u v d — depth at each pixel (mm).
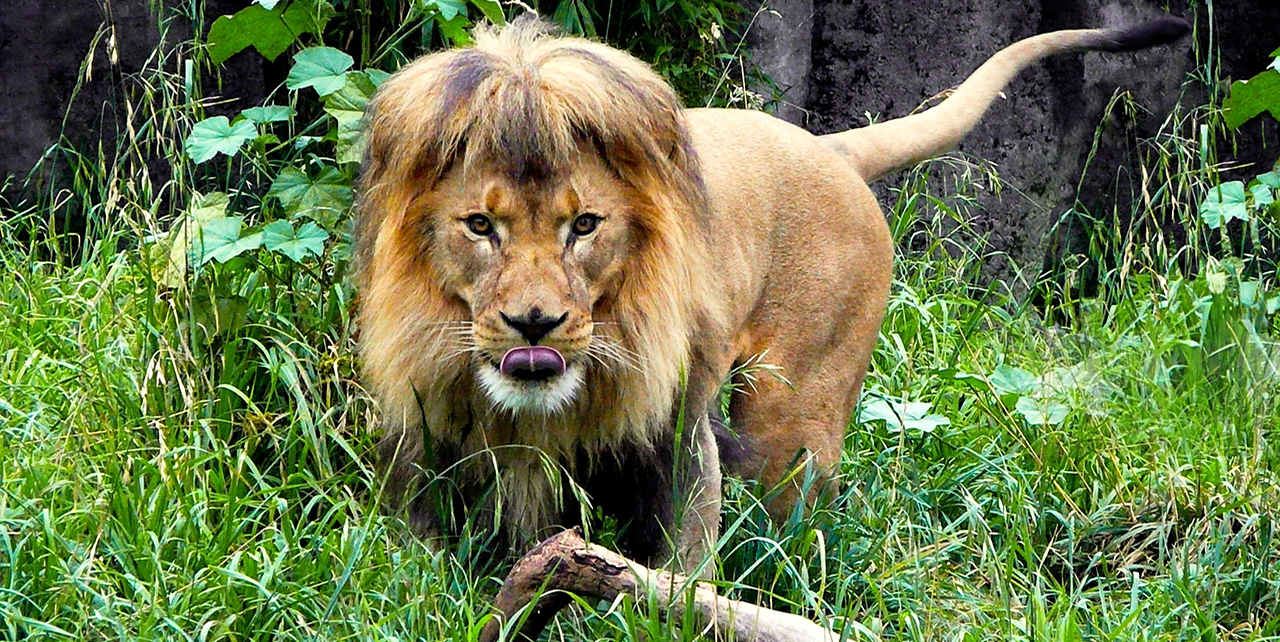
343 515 7508
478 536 7297
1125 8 13336
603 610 7090
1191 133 13633
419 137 6492
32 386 8359
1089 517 8852
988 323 11680
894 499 8703
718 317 7414
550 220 6398
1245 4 13742
